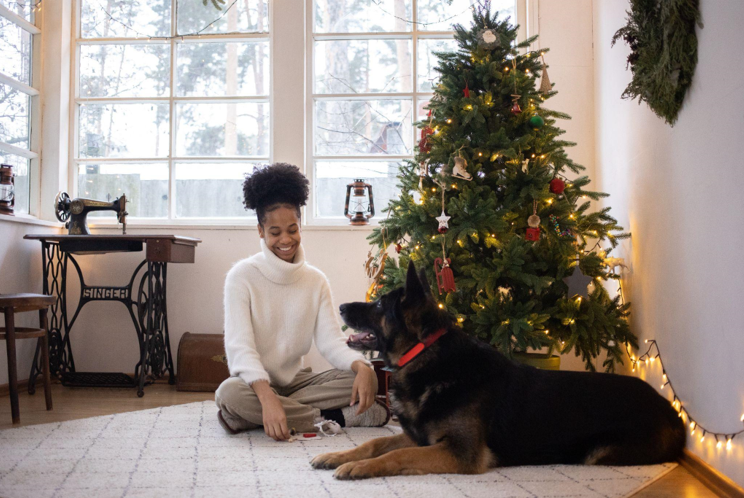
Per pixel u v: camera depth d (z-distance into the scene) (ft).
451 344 7.16
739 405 6.17
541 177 9.70
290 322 8.97
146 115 14.98
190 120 14.94
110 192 14.94
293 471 6.68
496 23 10.66
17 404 9.27
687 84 7.57
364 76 14.67
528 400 7.13
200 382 12.66
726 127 6.48
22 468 6.67
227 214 14.82
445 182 9.77
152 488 6.03
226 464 6.94
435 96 10.88
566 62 13.71
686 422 7.64
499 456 7.00
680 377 7.95
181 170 14.87
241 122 14.85
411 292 7.18
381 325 7.49
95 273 14.19
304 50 14.43
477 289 9.52
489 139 9.72
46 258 13.60
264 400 7.94
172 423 9.20
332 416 9.00
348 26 14.69
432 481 6.36
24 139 14.14
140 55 15.02
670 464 7.34
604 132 12.59
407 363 7.16
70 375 12.94
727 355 6.47
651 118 9.23
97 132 15.05
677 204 8.07
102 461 7.01
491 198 9.35
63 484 6.12
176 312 14.12
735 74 6.24
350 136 14.67
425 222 10.00
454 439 6.73
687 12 7.26
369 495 5.84
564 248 9.53
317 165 14.65
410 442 7.25
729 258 6.42
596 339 9.59
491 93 10.17
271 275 8.87
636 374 10.11
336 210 14.64
